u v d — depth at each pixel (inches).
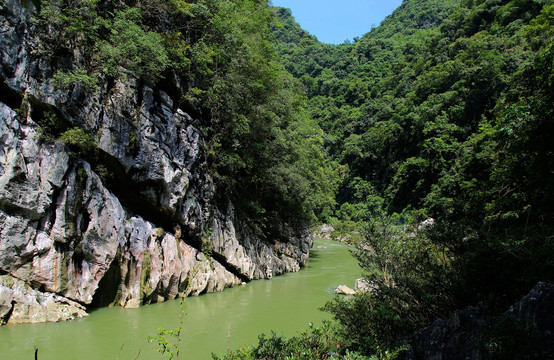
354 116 3024.1
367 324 279.3
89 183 468.1
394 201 1979.6
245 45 715.4
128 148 514.3
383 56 3846.0
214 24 686.5
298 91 1282.0
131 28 518.0
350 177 2583.7
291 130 1015.6
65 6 482.0
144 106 545.6
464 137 1755.7
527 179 440.5
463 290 249.3
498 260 235.3
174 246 572.4
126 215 520.1
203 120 698.8
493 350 164.9
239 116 707.4
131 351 345.1
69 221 441.4
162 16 615.8
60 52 467.8
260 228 890.7
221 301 572.4
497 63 1667.1
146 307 506.0
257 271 798.5
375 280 334.0
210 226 665.0
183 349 358.3
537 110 377.7
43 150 426.6
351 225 1940.2
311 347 233.6
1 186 388.8
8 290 386.9
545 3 1820.9
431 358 194.2
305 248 1059.9
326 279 807.7
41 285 417.1
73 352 333.7
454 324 191.3
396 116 2295.8
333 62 4227.4
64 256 436.8
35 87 434.0
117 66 517.0
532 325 164.9
